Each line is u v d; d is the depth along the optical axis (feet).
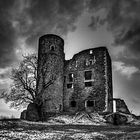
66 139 43.14
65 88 143.43
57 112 130.82
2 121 76.74
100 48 141.59
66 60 152.56
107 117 108.78
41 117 107.86
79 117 110.52
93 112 121.80
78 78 141.18
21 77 115.24
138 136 45.06
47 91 131.34
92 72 137.69
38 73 138.92
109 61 151.53
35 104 110.11
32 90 114.21
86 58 143.74
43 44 147.23
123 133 55.16
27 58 123.03
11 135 47.21
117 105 129.49
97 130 66.03
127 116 109.50
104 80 131.54
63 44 155.94
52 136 47.57
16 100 110.83
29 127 68.95
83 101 132.98
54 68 139.74
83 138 44.88
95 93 131.13
